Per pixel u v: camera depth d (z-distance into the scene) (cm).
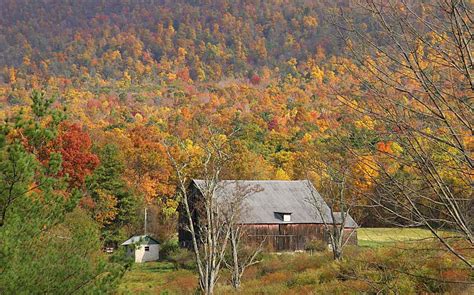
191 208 4903
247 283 3206
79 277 916
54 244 961
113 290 954
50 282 875
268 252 4706
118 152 5994
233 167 5622
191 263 4397
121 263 1005
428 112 517
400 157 529
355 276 808
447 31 500
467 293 1372
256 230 5134
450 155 509
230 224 2816
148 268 4678
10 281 811
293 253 4688
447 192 518
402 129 522
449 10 492
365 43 527
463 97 507
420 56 507
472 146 507
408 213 536
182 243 5344
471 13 491
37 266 870
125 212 5869
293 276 3103
